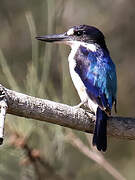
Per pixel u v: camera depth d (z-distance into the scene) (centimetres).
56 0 1148
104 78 1024
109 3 1564
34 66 941
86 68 1044
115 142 1288
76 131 988
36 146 951
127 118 947
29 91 921
